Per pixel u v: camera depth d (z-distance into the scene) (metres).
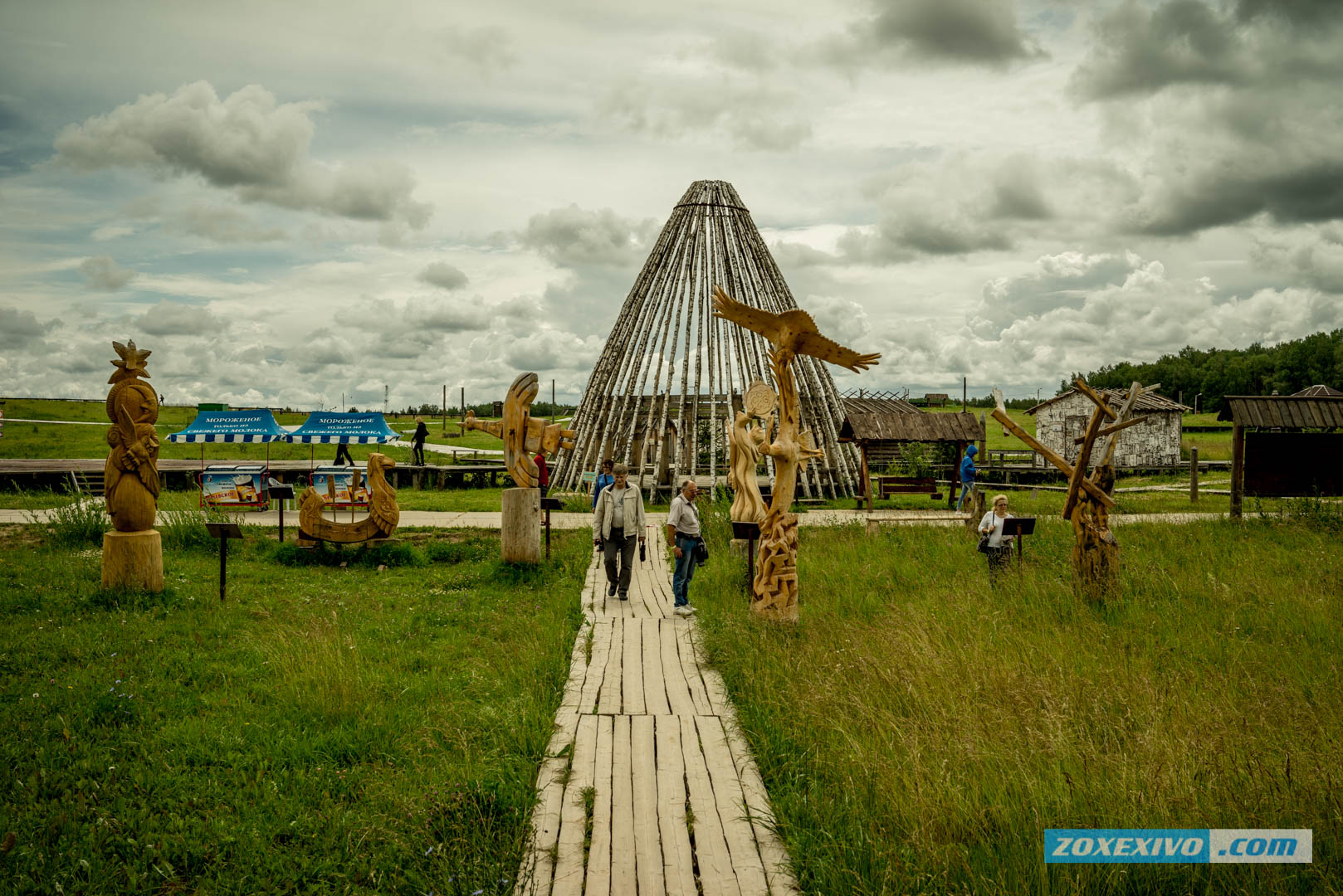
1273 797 4.94
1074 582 10.56
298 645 8.12
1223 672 7.57
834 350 9.13
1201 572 12.20
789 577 9.08
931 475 29.36
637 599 11.40
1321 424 18.89
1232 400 19.09
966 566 13.08
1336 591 10.73
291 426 48.88
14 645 8.17
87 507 15.98
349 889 4.44
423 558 13.97
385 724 6.33
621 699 7.14
